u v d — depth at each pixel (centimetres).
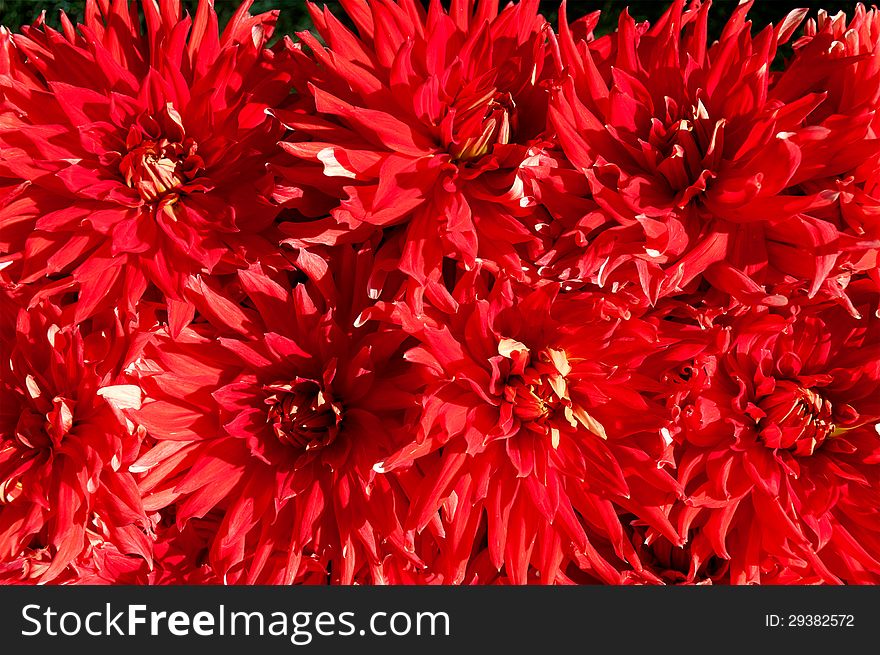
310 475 75
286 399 75
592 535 80
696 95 73
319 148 72
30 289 76
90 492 72
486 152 74
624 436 74
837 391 77
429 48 73
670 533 74
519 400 73
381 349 75
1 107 75
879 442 76
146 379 74
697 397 74
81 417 75
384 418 76
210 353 75
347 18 118
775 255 73
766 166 70
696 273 72
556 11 117
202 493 74
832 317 78
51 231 74
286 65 77
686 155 73
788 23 77
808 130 70
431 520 74
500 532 74
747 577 77
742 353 76
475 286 75
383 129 72
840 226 74
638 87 74
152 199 74
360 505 74
